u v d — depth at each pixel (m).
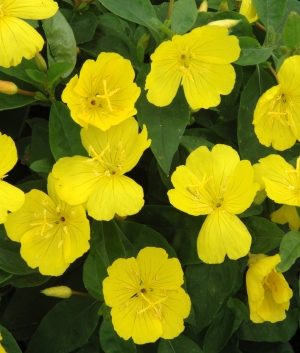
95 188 0.32
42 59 0.35
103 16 0.40
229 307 0.39
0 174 0.32
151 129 0.34
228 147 0.34
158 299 0.34
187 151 0.37
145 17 0.36
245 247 0.33
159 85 0.34
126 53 0.38
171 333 0.34
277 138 0.36
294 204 0.34
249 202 0.32
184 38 0.33
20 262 0.35
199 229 0.36
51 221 0.34
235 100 0.40
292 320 0.42
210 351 0.38
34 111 0.44
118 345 0.35
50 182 0.33
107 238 0.35
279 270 0.33
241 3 0.41
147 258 0.33
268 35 0.38
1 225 0.36
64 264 0.33
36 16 0.33
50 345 0.36
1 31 0.32
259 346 0.43
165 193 0.38
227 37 0.33
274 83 0.38
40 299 0.38
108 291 0.33
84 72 0.32
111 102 0.34
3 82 0.34
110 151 0.33
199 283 0.36
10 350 0.34
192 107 0.35
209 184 0.34
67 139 0.34
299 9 0.42
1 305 0.41
